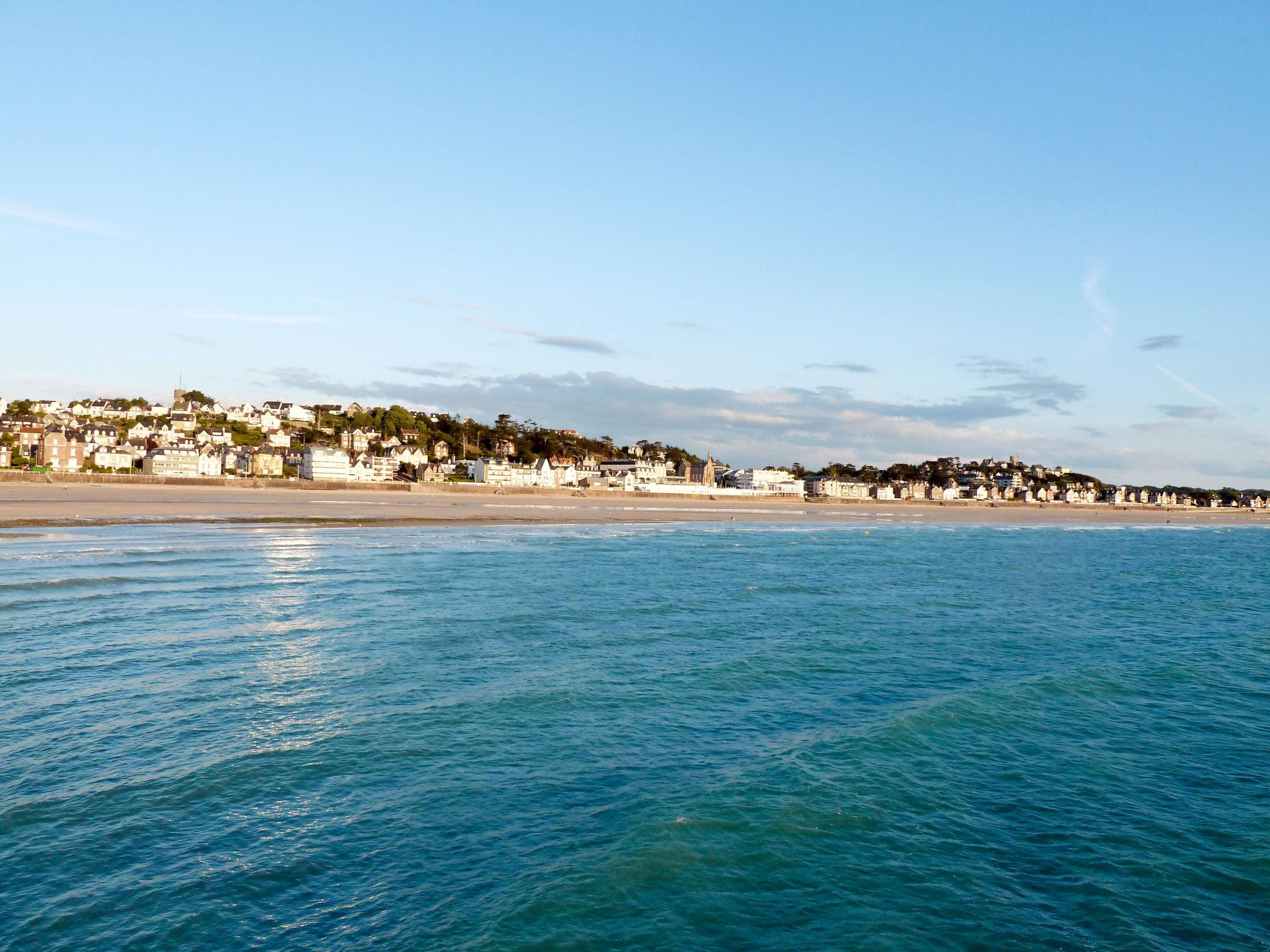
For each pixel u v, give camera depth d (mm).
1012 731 17688
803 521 129125
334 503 109750
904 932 10000
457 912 10023
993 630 29656
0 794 12914
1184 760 16328
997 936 10008
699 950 9430
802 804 13445
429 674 20531
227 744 15297
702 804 13266
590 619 28688
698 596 35062
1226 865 12008
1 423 180750
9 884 10359
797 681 21266
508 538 65562
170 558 42812
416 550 51750
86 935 9375
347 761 14680
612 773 14570
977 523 142000
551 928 9703
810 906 10461
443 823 12422
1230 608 38250
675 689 20047
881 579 44844
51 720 16312
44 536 53500
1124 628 31562
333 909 10062
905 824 12969
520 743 15859
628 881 10805
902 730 17375
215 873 10812
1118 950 9836
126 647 22359
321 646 23078
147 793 13125
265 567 40094
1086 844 12539
